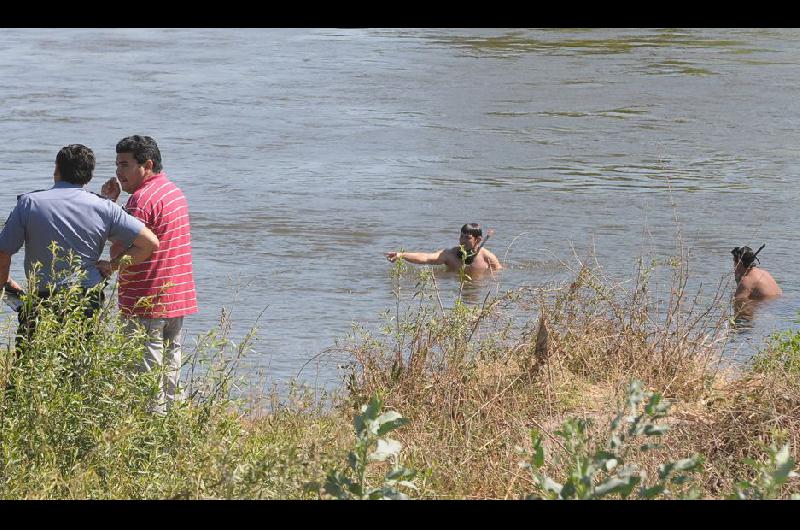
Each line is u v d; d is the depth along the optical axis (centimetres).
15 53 11962
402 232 4528
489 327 2230
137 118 7675
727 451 1661
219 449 1447
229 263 3975
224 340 1762
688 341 2212
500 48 12275
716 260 4069
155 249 1764
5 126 7112
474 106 8294
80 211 1719
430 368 2038
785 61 10938
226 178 5647
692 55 11425
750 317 3312
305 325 3150
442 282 3809
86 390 1476
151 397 1546
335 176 5731
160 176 1853
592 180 5662
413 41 13312
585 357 2145
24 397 1439
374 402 1098
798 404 1809
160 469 1405
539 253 4203
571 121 7594
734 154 6406
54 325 1497
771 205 5097
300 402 1908
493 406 1880
